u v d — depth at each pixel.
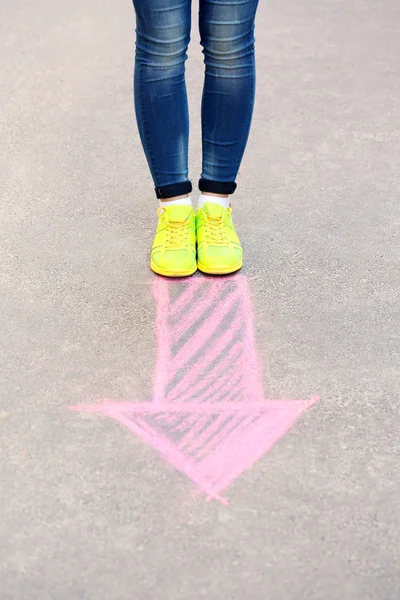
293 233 2.79
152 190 3.05
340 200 2.97
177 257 2.53
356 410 2.06
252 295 2.49
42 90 3.77
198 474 1.87
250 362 2.22
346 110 3.59
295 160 3.23
